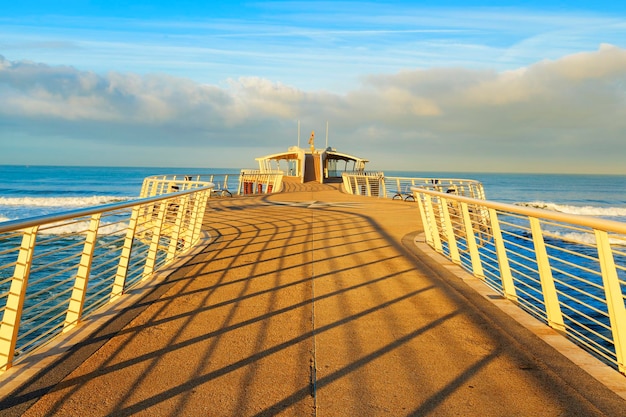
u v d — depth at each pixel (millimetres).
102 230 22828
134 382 3408
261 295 5953
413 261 8305
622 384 3371
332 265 7910
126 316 5051
